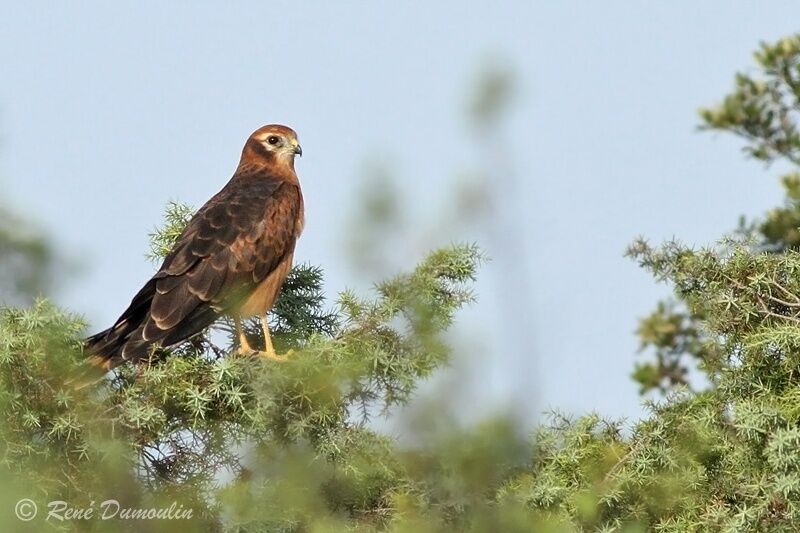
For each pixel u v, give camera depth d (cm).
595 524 1226
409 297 1291
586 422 1254
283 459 1254
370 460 1234
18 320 1240
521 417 1062
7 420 1180
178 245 1614
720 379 1333
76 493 1193
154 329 1528
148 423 1232
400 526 1113
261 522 1195
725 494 1273
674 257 1391
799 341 1269
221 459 1276
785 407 1256
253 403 1279
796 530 1227
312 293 1677
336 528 1185
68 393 1217
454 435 1076
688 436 1270
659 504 1255
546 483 1169
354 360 1281
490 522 1109
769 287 1339
